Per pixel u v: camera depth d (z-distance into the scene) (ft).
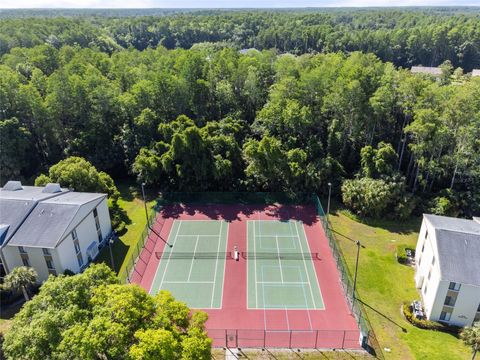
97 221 171.01
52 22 520.01
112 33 582.35
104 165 237.04
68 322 85.05
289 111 215.92
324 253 168.35
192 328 89.71
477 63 515.50
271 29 593.01
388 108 210.59
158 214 201.67
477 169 197.67
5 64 309.22
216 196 216.54
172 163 219.20
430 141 193.16
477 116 188.55
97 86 247.09
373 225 191.83
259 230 186.09
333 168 213.46
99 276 101.24
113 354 77.82
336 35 543.80
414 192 207.00
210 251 170.09
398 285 149.28
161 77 244.01
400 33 539.70
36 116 230.68
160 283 150.20
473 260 127.44
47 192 173.58
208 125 229.45
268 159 208.44
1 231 144.46
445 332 127.03
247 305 138.31
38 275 147.33
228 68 269.85
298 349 119.14
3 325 127.95
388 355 117.08
